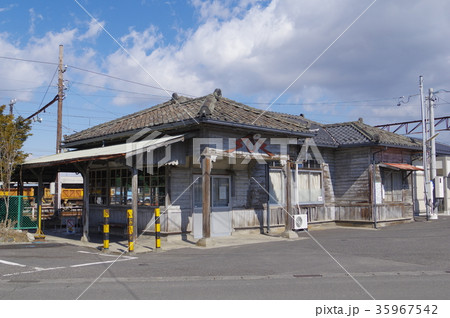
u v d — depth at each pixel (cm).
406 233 1559
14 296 654
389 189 1938
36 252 1130
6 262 969
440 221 2077
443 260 986
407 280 770
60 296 654
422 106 2141
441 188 2256
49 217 2081
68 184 4216
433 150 2308
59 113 2302
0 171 1433
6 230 1352
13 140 1473
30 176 1669
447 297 644
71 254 1096
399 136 2131
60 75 2309
